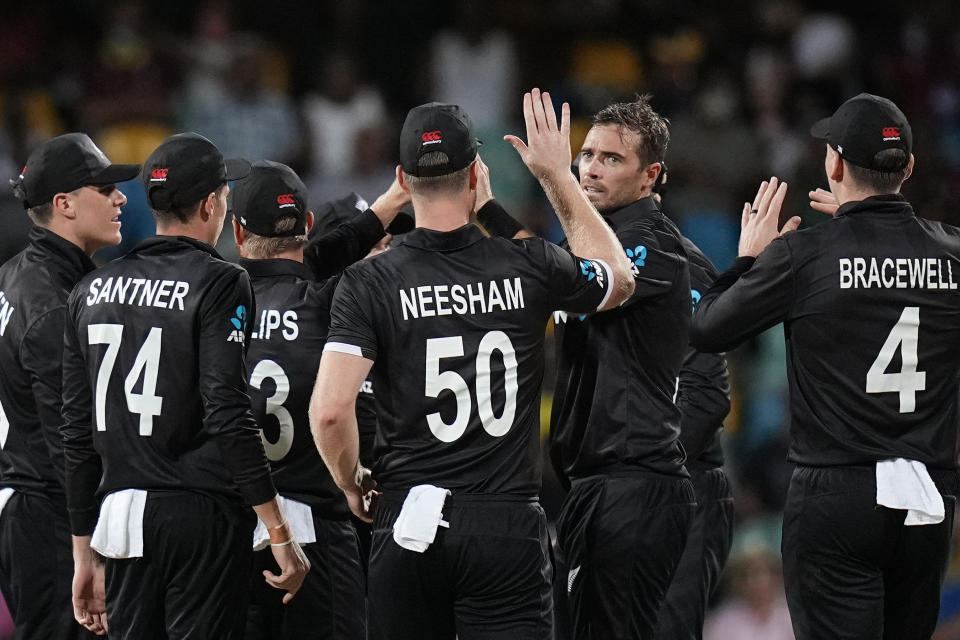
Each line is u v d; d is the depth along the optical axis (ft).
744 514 113.39
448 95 154.61
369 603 49.67
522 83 162.20
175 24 157.79
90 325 51.13
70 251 56.44
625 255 52.16
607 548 54.85
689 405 62.28
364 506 53.83
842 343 50.90
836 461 51.08
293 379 55.11
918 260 51.11
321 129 144.66
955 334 51.44
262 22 157.89
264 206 56.34
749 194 146.30
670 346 56.08
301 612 55.31
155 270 50.80
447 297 48.39
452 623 49.96
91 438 51.57
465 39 155.94
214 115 139.44
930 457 51.24
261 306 55.98
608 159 57.06
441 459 48.37
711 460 64.39
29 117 135.23
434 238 49.08
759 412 122.31
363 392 57.57
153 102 140.97
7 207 113.80
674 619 61.57
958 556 103.71
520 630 48.49
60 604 56.18
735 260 53.36
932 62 167.32
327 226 62.08
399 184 59.31
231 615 51.21
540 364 49.65
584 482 55.93
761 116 154.71
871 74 164.76
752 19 166.30
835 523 50.96
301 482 55.42
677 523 55.47
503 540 48.01
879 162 51.80
